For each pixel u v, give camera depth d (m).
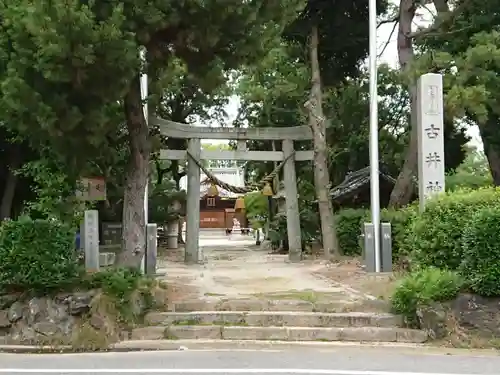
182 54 10.00
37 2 7.64
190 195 18.30
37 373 6.85
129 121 10.23
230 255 22.66
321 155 18.92
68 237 9.42
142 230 10.37
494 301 8.62
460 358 7.56
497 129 20.42
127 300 9.21
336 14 19.20
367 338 8.73
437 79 13.24
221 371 6.79
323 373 6.66
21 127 8.68
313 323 9.18
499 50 14.95
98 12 8.42
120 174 13.12
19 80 8.11
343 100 24.83
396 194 18.33
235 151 18.98
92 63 7.98
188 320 9.34
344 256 18.70
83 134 8.88
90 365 7.29
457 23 17.84
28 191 16.41
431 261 10.02
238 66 10.28
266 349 8.13
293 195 19.17
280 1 9.67
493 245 8.67
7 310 9.12
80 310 8.95
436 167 13.06
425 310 8.80
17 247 9.09
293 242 19.00
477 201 9.77
